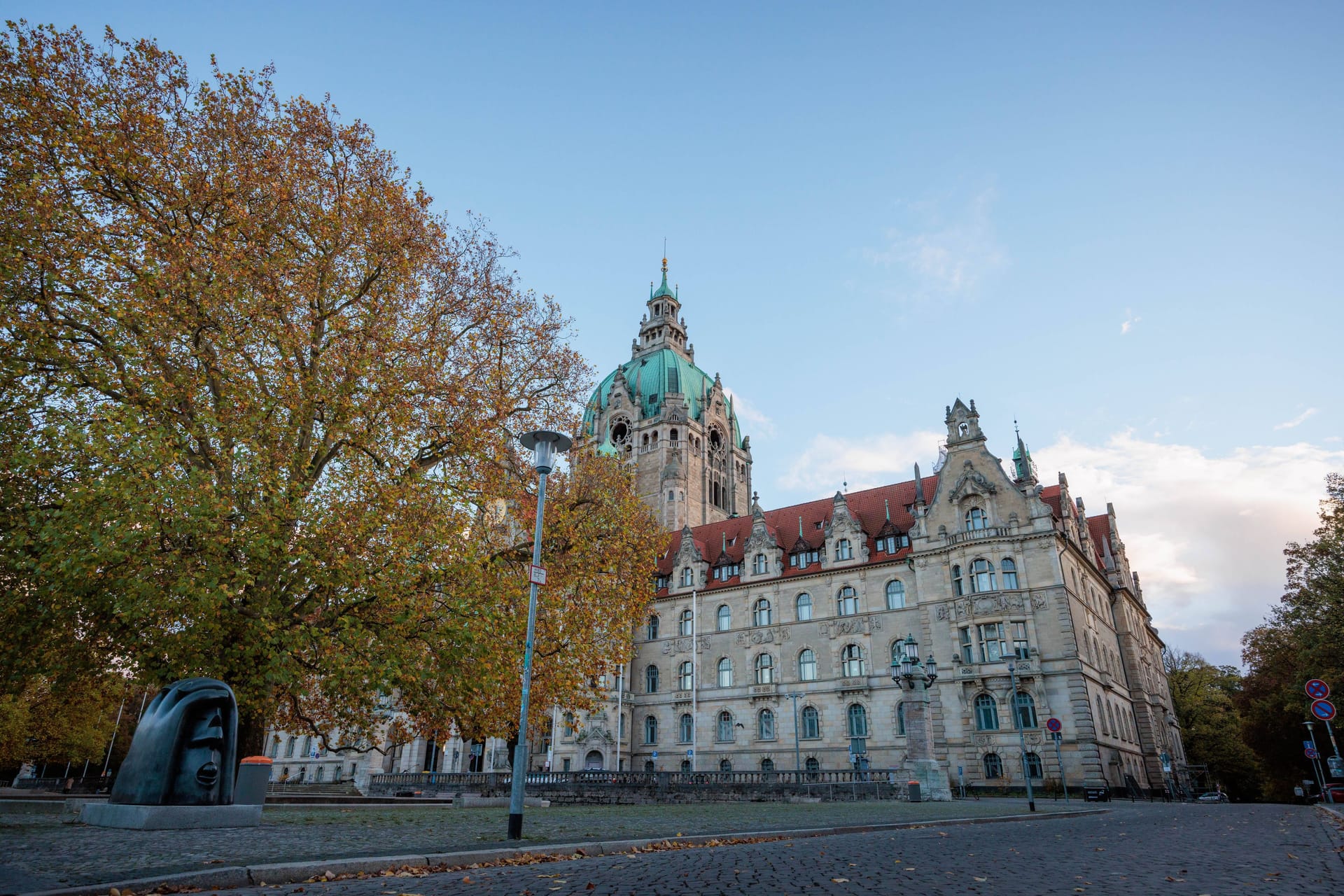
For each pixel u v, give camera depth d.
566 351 33.12
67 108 23.31
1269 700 74.25
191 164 25.17
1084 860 12.99
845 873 11.27
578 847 14.13
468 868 12.22
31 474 20.62
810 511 80.50
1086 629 61.97
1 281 21.05
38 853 11.98
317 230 26.66
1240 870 11.67
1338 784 35.56
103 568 19.75
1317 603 56.22
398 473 24.77
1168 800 63.94
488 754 77.94
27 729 67.69
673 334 139.25
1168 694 90.88
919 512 66.06
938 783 39.31
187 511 19.31
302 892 9.65
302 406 24.31
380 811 26.98
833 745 65.56
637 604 32.88
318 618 23.42
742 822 21.30
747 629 73.56
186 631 20.77
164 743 17.28
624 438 121.06
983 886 10.11
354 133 28.84
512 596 26.19
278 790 65.19
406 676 22.56
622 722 75.75
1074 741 54.12
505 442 29.23
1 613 20.45
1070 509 67.62
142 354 22.36
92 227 23.02
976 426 66.00
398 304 28.52
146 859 11.59
